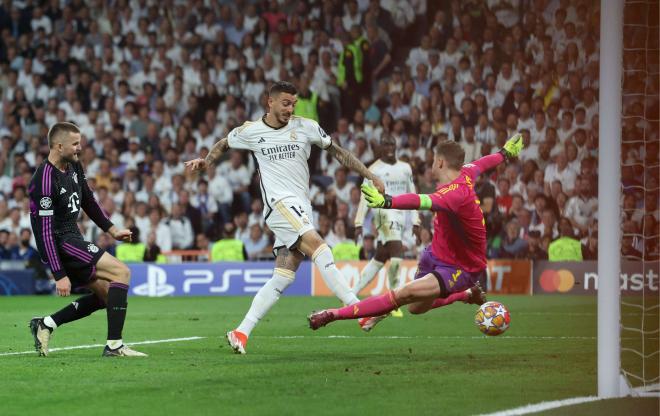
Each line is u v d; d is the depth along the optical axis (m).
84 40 32.69
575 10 30.72
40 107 31.56
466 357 10.55
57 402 7.54
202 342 12.66
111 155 29.72
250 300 22.88
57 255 10.33
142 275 24.89
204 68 31.91
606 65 7.82
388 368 9.52
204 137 30.09
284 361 10.13
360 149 28.98
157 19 32.88
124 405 7.38
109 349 10.66
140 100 31.33
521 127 29.69
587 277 24.33
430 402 7.46
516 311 18.61
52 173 10.35
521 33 30.97
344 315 9.75
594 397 7.73
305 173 11.00
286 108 10.73
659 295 19.44
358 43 31.25
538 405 7.34
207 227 28.31
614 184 7.79
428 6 31.73
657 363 10.59
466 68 30.97
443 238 9.84
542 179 28.03
